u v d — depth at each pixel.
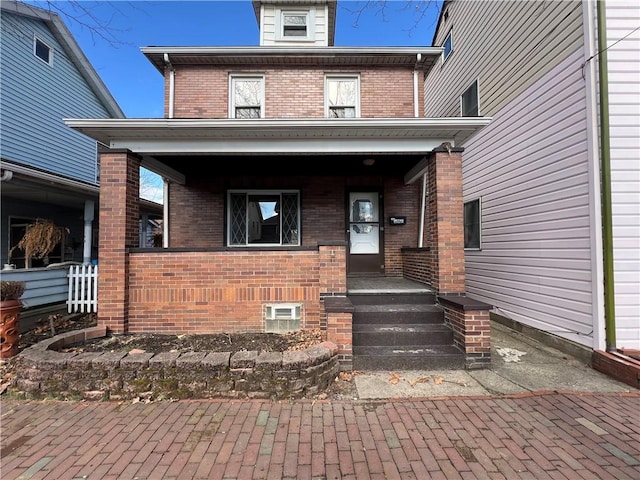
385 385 3.52
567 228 4.64
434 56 7.16
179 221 7.13
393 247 7.41
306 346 4.10
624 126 4.14
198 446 2.48
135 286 4.82
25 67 8.34
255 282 4.86
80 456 2.37
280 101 7.28
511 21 6.00
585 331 4.29
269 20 8.27
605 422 2.80
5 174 5.63
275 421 2.83
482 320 3.96
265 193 7.36
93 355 3.40
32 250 6.80
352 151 5.09
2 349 4.06
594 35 4.22
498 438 2.58
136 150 4.98
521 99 5.71
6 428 2.73
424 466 2.26
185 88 7.23
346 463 2.29
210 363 3.28
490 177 6.71
